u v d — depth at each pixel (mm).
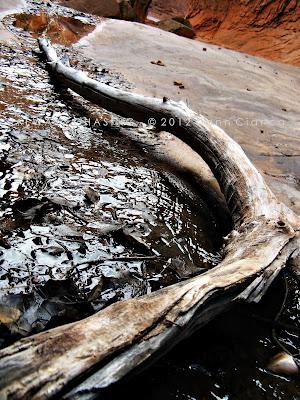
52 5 11852
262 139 5426
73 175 3252
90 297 2062
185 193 3605
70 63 6812
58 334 1432
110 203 3008
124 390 1646
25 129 3863
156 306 1668
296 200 3855
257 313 2338
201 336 2064
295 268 2537
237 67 9977
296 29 16328
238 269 2102
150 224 2900
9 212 2543
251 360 1992
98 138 4219
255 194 3117
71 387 1300
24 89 5020
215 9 20391
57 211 2691
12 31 8000
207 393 1753
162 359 1857
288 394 1846
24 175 3004
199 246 2857
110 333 1488
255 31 17797
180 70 8133
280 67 12969
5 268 2080
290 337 2217
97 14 13883
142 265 2430
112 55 8289
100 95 4770
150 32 11695
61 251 2322
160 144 4500
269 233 2578
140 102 4430
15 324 1755
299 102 8203
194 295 1769
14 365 1283
